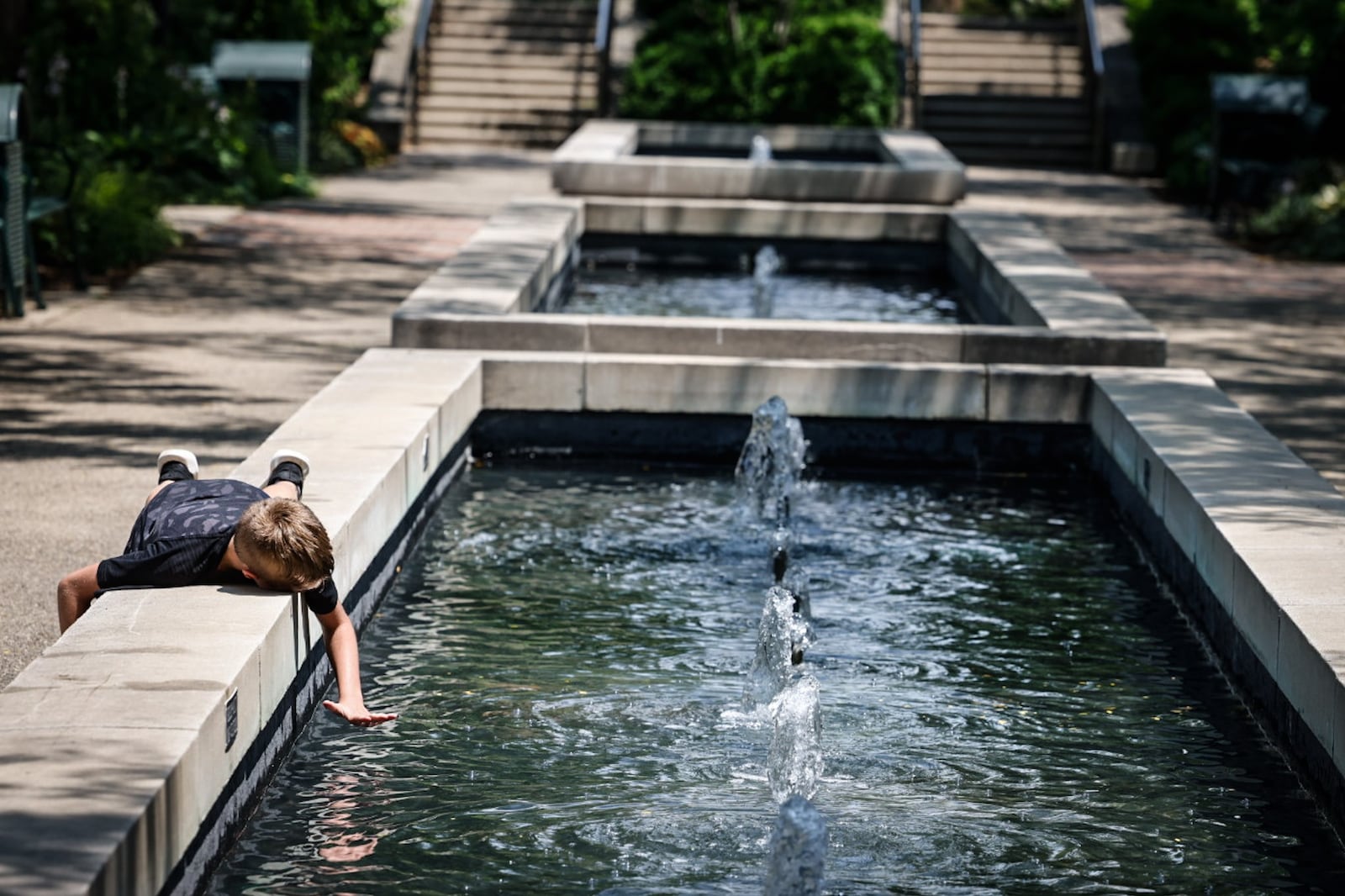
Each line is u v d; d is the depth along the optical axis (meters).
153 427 8.84
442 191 20.84
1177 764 5.43
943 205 17.75
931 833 4.81
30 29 18.23
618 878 4.45
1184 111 24.92
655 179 17.69
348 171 22.67
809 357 9.96
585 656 6.30
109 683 4.35
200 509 5.16
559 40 28.81
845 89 26.58
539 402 9.54
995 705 5.92
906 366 9.48
